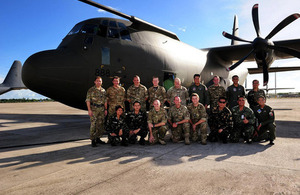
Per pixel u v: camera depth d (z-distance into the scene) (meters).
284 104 22.30
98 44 6.64
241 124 4.64
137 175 2.74
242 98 4.57
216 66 11.95
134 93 5.57
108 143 4.82
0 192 2.25
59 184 2.46
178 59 8.63
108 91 5.38
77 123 8.66
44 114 13.50
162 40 8.38
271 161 3.28
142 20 7.78
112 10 6.74
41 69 6.05
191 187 2.35
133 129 4.68
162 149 4.18
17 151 4.08
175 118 4.78
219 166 3.07
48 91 6.33
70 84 6.30
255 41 8.67
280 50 8.35
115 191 2.27
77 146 4.51
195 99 4.71
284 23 8.40
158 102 4.53
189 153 3.83
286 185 2.38
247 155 3.65
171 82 8.17
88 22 7.04
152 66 7.54
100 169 3.00
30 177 2.70
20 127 7.53
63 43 7.07
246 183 2.45
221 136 4.68
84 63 6.41
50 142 4.89
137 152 3.94
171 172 2.84
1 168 3.06
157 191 2.26
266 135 4.69
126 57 6.98
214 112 4.79
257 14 9.17
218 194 2.17
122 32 7.22
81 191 2.27
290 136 5.30
